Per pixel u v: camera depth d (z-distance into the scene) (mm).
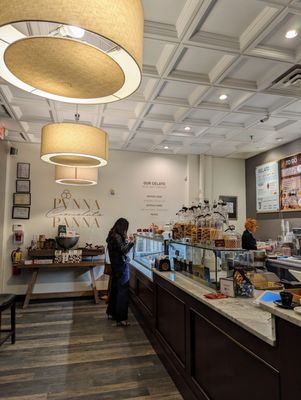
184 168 6234
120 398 2301
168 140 5316
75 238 5141
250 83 3186
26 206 5363
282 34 2402
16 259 5004
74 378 2602
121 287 3949
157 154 6109
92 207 5688
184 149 5812
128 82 1557
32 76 1540
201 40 2434
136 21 1274
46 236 5410
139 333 3686
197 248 2631
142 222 5895
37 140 5289
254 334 1387
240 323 1508
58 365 2842
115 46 1290
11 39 1253
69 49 1340
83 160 2906
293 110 3916
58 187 5543
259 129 4590
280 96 3430
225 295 2023
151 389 2428
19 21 1065
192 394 2127
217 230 2359
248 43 2441
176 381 2461
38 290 5293
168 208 6051
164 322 2920
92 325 3975
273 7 2057
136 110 4016
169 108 3965
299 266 3570
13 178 5344
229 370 1668
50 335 3613
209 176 6207
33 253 4992
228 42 2475
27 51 1343
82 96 1732
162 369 2762
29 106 3875
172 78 3021
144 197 5953
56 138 2498
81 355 3061
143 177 5988
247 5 2109
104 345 3312
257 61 2770
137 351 3160
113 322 4102
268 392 1316
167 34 2361
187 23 2229
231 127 4516
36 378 2602
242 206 6418
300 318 1116
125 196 5863
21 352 3131
